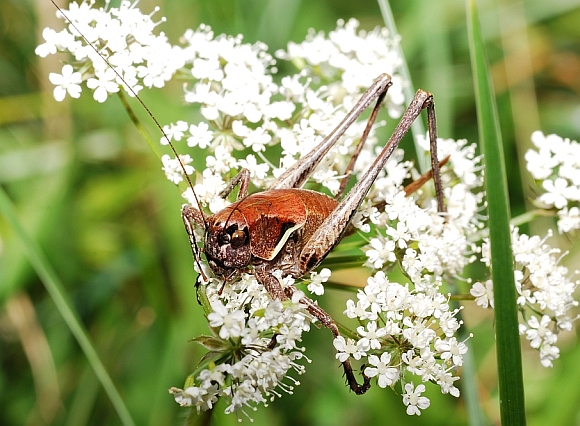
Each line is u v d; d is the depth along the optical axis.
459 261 0.15
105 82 0.15
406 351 0.14
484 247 0.15
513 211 0.19
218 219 0.14
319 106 0.15
